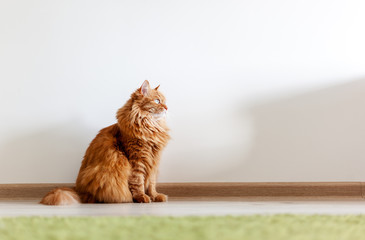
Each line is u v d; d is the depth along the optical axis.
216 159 2.48
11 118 2.50
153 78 2.53
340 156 2.49
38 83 2.52
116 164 2.08
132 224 1.10
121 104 2.52
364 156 2.49
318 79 2.53
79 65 2.54
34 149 2.49
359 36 2.54
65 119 2.51
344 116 2.51
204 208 1.71
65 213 1.50
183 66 2.54
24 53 2.54
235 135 2.50
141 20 2.56
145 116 2.16
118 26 2.55
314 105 2.52
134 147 2.14
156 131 2.18
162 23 2.55
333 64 2.54
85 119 2.51
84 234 0.95
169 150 2.48
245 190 2.44
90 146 2.23
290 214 1.35
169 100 2.52
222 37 2.55
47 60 2.54
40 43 2.54
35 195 2.43
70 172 2.48
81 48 2.54
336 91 2.52
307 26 2.55
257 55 2.54
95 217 1.29
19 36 2.54
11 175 2.47
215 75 2.53
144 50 2.54
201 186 2.43
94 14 2.55
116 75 2.53
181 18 2.55
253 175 2.48
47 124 2.50
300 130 2.51
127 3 2.56
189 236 0.92
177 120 2.50
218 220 1.18
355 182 2.45
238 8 2.56
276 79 2.53
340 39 2.55
